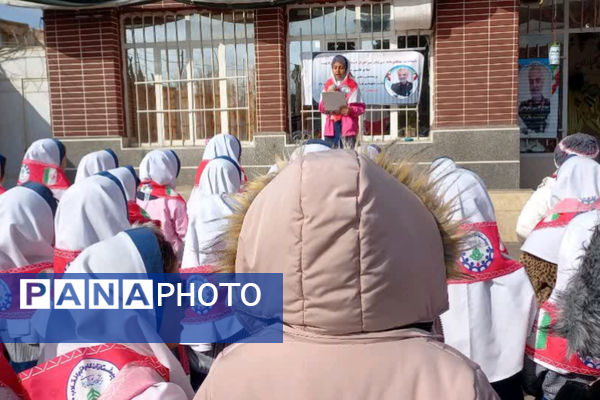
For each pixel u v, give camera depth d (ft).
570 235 7.84
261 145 29.17
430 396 3.48
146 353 6.14
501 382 9.69
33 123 39.11
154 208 16.98
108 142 30.58
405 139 28.76
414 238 3.71
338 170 3.67
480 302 9.41
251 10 29.60
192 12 30.25
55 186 18.79
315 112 29.53
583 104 36.29
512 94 27.55
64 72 30.60
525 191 26.45
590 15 30.86
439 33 27.91
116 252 6.55
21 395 5.67
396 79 28.60
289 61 29.71
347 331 3.65
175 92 31.07
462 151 28.07
